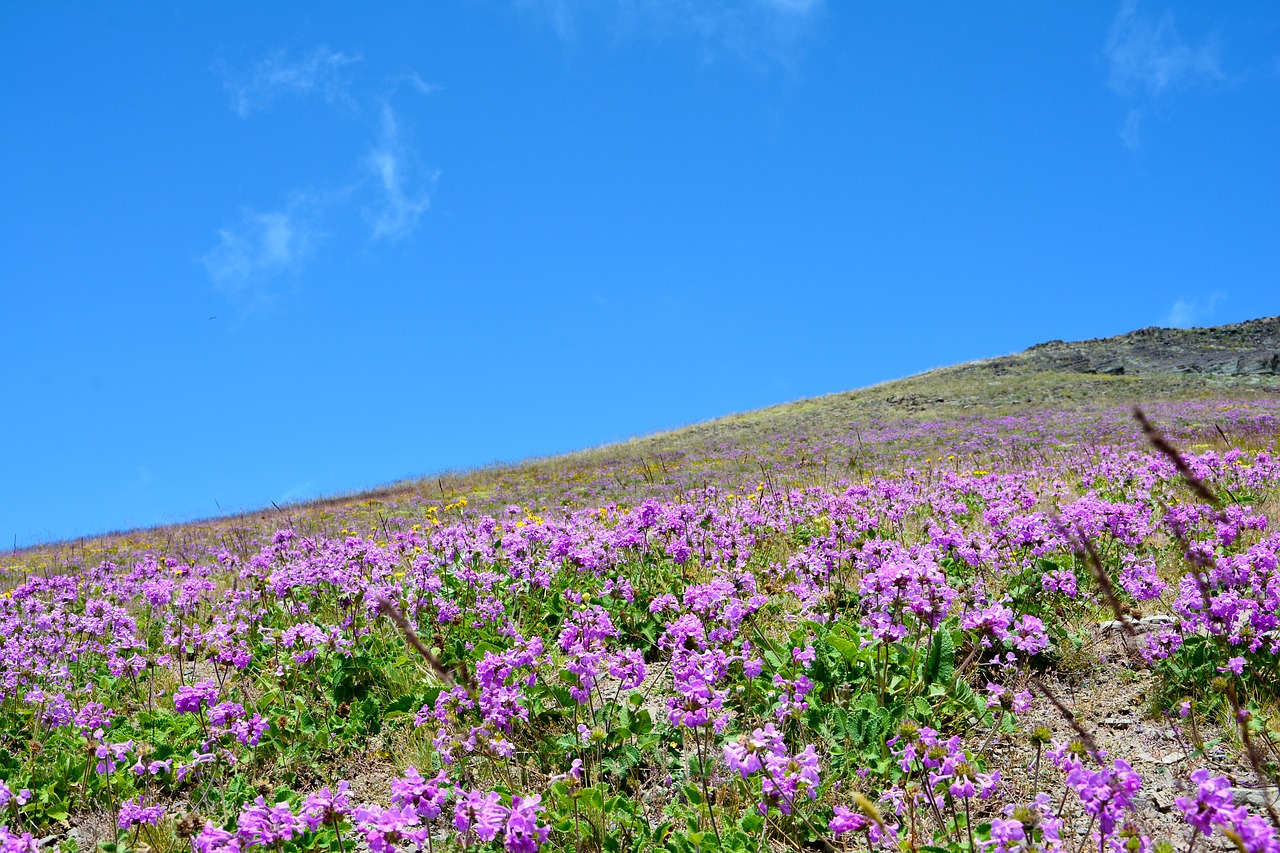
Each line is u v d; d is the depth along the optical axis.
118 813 5.00
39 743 5.92
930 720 4.91
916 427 35.81
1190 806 2.77
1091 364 56.12
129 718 6.44
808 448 31.09
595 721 5.18
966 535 8.53
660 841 4.22
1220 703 4.86
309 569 8.57
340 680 6.37
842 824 3.58
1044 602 6.55
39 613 9.07
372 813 3.36
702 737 5.07
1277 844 2.57
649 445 42.22
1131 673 5.47
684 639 5.06
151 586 8.77
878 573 5.36
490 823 3.31
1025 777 4.50
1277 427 21.23
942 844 3.77
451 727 5.36
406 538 11.89
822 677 5.43
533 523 8.37
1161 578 6.98
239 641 7.54
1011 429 30.25
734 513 10.26
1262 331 58.62
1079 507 7.07
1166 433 22.66
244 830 3.38
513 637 6.68
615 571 8.31
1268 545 5.86
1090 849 3.79
